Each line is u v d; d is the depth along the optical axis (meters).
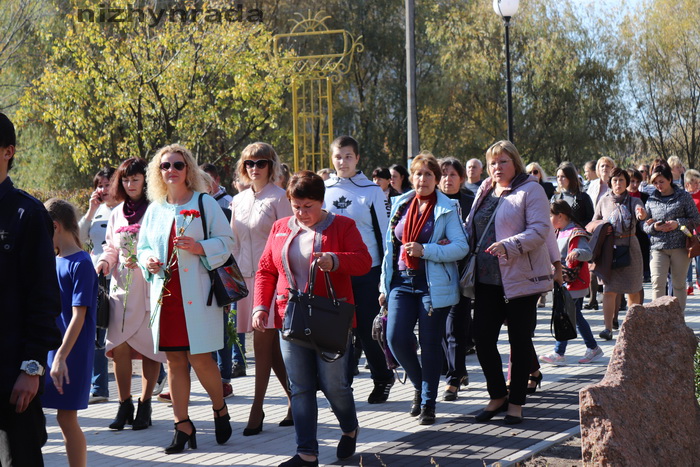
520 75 56.09
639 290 15.77
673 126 64.25
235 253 11.09
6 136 5.73
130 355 10.62
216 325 9.34
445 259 10.06
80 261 7.95
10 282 5.70
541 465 8.38
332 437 9.88
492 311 10.32
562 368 13.61
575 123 54.84
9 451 5.74
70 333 7.66
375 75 58.72
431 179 10.45
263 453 9.27
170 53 33.25
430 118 57.53
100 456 9.28
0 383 5.64
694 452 7.38
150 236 9.41
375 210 11.46
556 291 10.85
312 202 8.51
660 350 7.41
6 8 43.66
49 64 35.84
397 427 10.18
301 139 50.53
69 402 7.77
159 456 9.24
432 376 10.22
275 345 10.38
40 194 34.16
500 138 56.00
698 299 21.98
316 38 55.69
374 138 56.97
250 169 10.98
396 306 10.47
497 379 10.33
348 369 8.65
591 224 15.77
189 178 9.52
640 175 20.42
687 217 15.74
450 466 8.43
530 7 55.53
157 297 9.26
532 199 10.06
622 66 57.28
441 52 56.22
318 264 8.20
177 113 32.91
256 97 34.53
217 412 9.66
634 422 6.80
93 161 35.75
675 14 62.00
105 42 32.19
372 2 57.91
